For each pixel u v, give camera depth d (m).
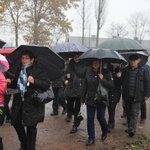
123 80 6.08
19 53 4.70
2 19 26.47
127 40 7.02
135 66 5.95
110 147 5.34
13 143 5.38
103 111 5.40
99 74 5.17
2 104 4.48
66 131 6.24
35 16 29.25
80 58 5.39
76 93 6.08
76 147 5.26
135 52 6.89
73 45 6.51
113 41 7.03
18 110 4.41
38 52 4.58
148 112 8.81
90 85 5.24
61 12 31.05
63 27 30.97
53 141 5.56
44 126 6.59
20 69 4.65
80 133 6.11
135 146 5.47
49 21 30.50
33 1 28.86
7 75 4.91
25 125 4.32
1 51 6.27
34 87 4.41
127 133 6.26
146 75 5.84
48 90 4.53
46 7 30.03
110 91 6.29
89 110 5.32
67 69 6.38
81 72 6.16
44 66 4.72
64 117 7.54
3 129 6.23
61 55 6.74
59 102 7.73
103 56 5.09
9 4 25.45
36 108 4.39
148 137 5.97
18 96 4.44
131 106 6.02
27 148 4.47
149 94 5.81
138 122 7.33
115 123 7.10
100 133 6.16
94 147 5.29
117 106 9.48
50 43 30.58
